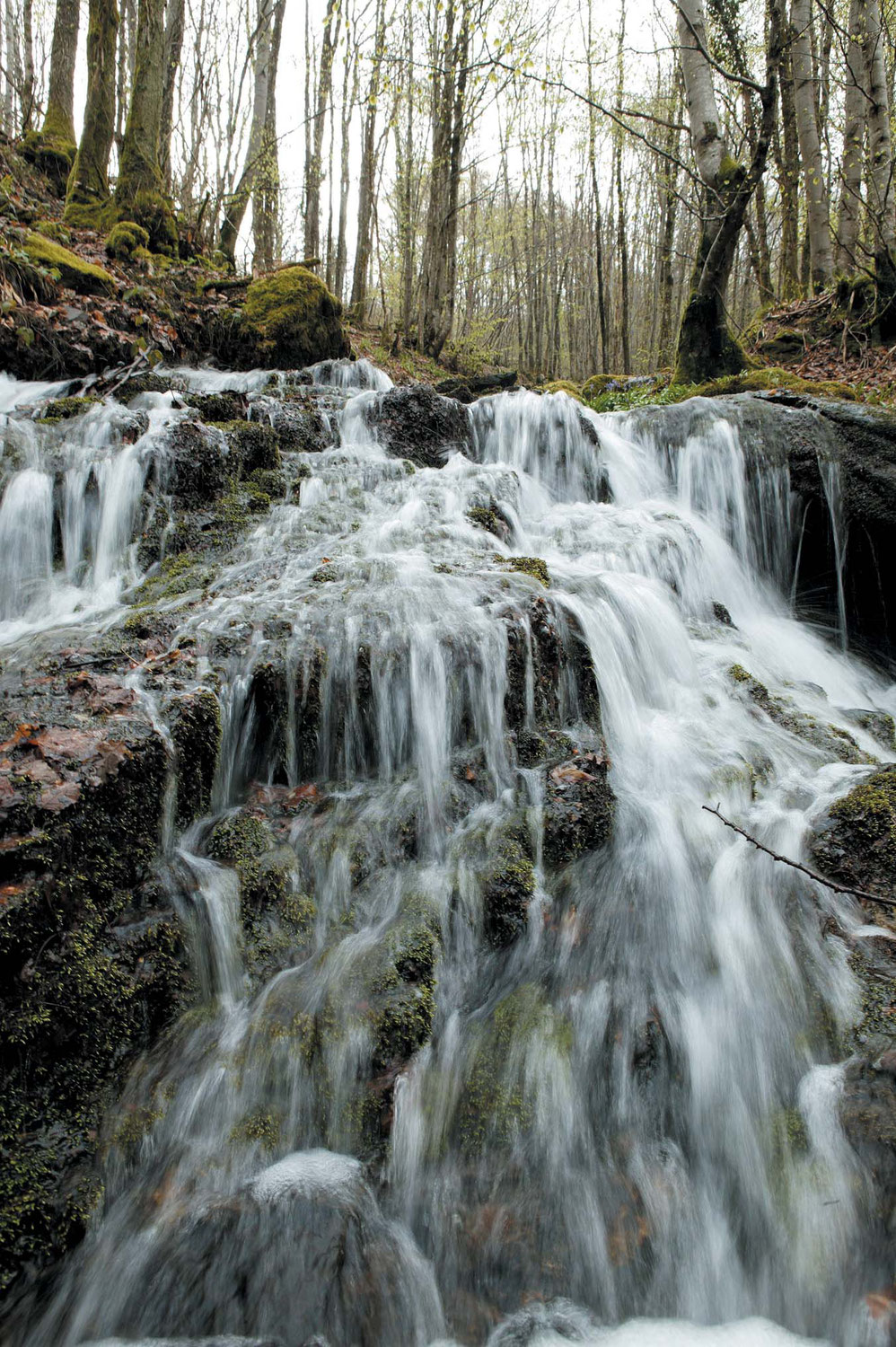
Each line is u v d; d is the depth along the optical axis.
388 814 3.61
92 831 2.84
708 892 3.37
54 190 13.72
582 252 34.03
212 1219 2.36
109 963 2.71
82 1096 2.53
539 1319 2.25
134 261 11.16
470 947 3.20
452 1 11.11
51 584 5.53
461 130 15.88
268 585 4.88
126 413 6.75
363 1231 2.37
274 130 16.61
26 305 8.44
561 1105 2.69
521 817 3.58
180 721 3.37
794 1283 2.32
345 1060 2.71
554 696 4.25
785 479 7.18
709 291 10.80
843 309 12.27
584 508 7.29
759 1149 2.58
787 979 3.00
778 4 9.20
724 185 10.27
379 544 5.54
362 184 17.58
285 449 7.33
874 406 7.47
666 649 5.14
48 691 3.51
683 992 3.01
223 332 10.50
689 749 4.31
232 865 3.28
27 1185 2.28
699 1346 2.21
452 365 17.72
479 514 6.12
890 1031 2.75
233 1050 2.76
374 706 3.96
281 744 3.86
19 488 5.76
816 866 3.48
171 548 5.66
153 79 12.05
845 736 4.64
